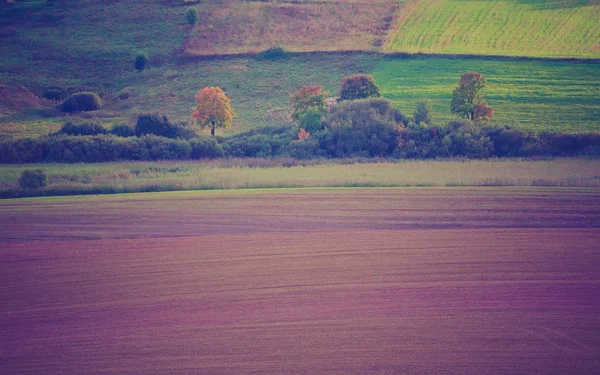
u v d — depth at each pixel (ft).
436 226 352.49
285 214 382.42
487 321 238.68
